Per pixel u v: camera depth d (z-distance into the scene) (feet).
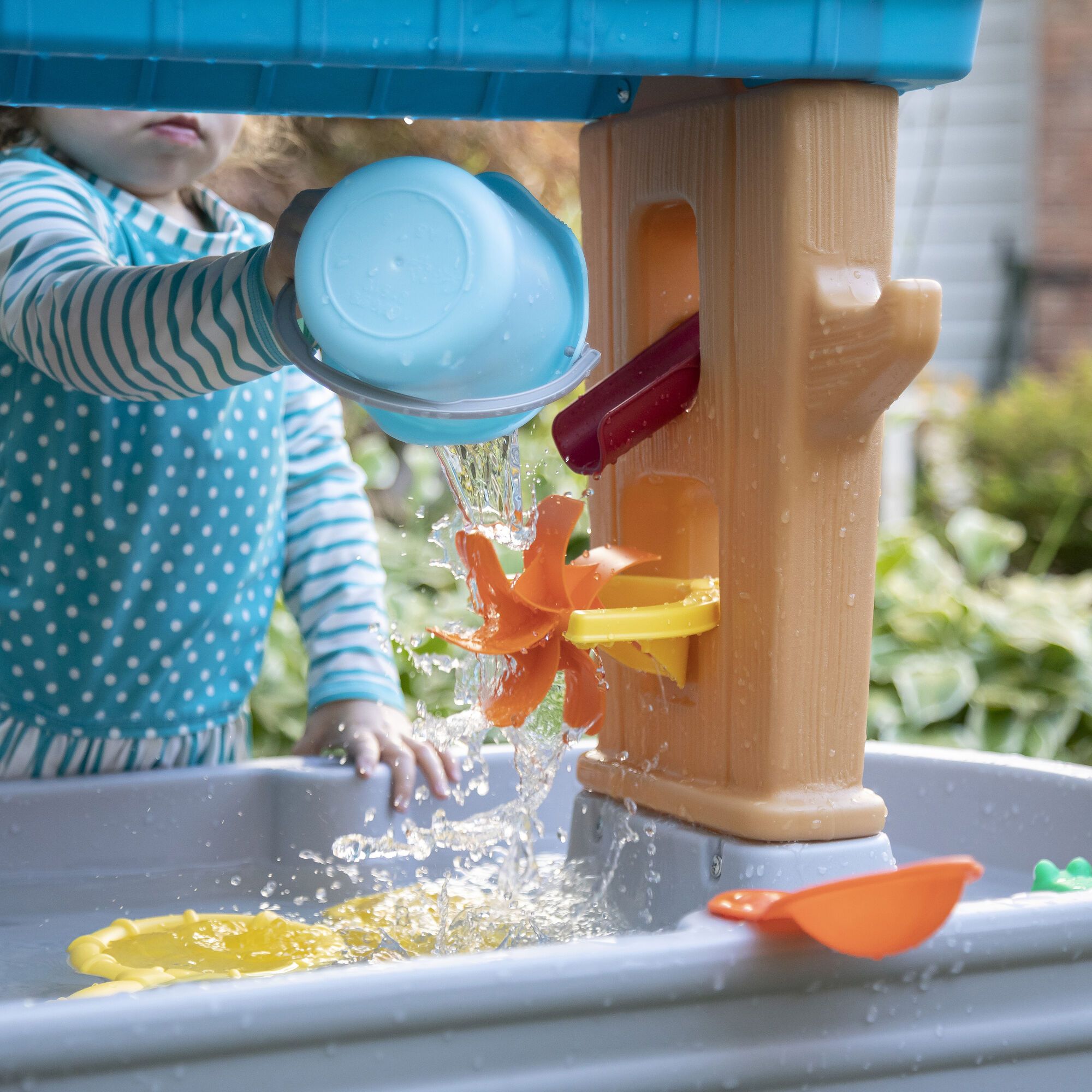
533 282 2.42
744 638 2.77
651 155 2.96
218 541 4.03
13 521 3.90
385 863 3.60
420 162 2.36
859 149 2.61
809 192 2.58
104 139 4.10
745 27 2.40
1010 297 18.62
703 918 2.15
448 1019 1.88
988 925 2.15
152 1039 1.76
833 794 2.77
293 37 2.12
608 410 2.89
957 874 1.94
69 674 3.89
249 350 2.69
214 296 2.66
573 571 2.79
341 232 2.35
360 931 2.99
